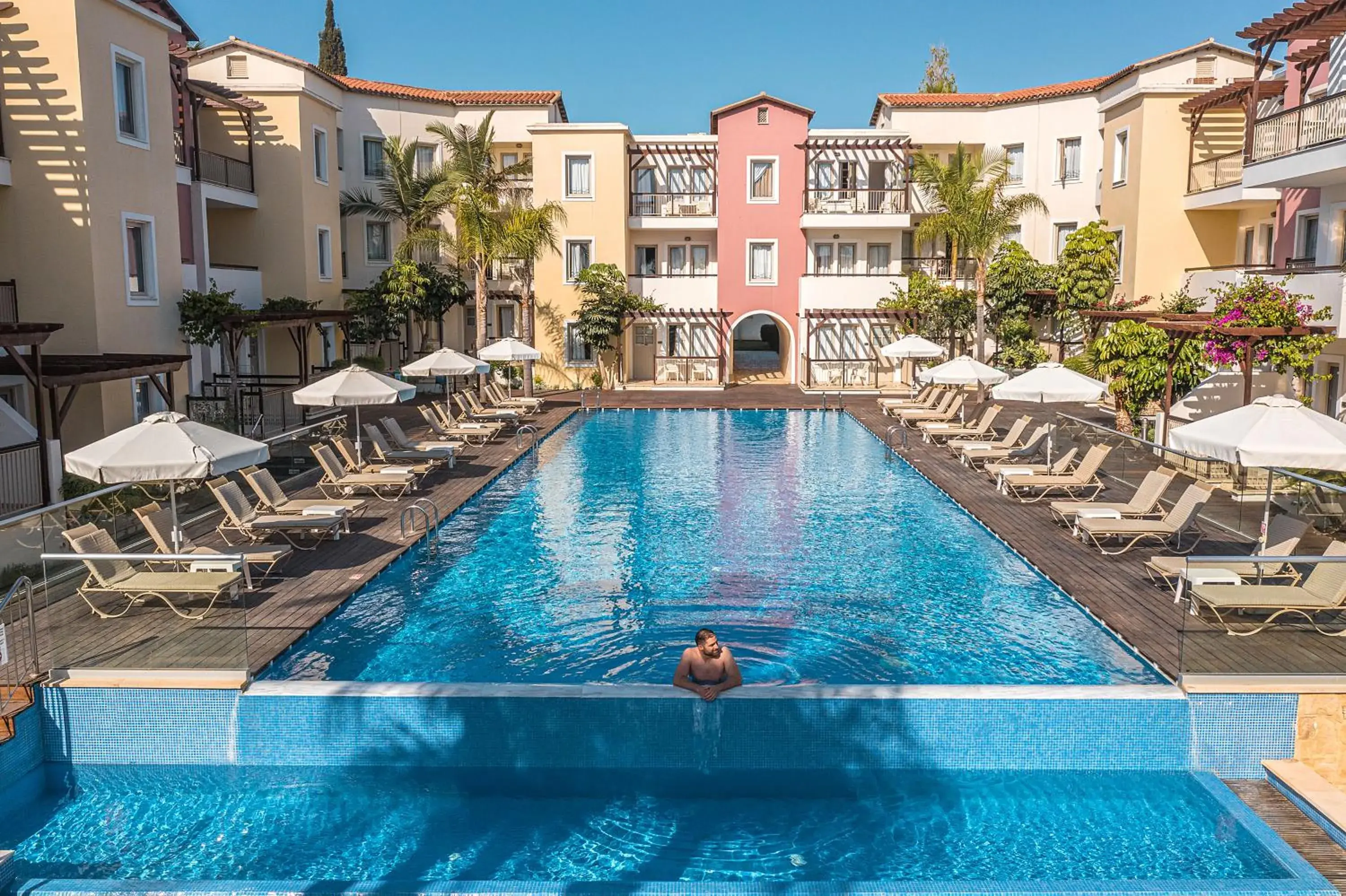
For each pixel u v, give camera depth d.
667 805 8.30
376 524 15.75
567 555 14.44
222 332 22.31
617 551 14.70
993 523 15.64
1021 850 7.55
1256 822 7.80
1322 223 21.64
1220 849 7.55
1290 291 20.56
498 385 32.00
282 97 30.34
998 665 10.12
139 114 20.73
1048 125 37.38
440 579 13.20
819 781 8.68
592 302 36.47
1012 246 34.41
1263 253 26.80
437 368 23.92
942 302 35.09
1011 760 8.76
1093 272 30.36
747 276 39.00
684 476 20.77
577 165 37.78
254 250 30.88
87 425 19.31
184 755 8.98
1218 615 9.19
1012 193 38.38
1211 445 11.36
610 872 7.29
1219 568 9.88
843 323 39.19
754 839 7.75
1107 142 31.66
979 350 32.94
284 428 22.83
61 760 9.00
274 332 30.88
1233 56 30.02
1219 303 19.11
